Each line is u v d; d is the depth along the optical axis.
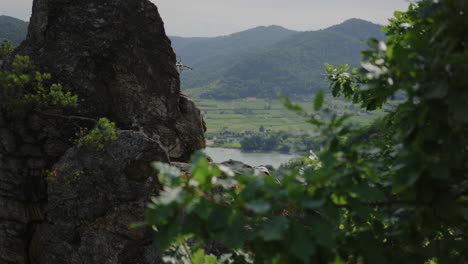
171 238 1.71
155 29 9.27
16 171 6.72
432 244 2.31
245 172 1.82
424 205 1.95
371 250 2.23
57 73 7.98
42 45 8.27
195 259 2.43
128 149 6.62
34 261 6.62
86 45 8.34
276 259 1.79
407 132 2.01
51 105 7.42
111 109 8.45
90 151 6.66
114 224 6.39
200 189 1.72
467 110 1.67
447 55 1.83
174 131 9.34
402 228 2.24
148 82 9.00
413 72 1.88
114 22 8.64
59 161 6.78
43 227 6.67
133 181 6.54
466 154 2.01
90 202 6.47
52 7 8.39
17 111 6.74
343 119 1.87
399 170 1.90
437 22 2.09
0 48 8.44
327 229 1.72
